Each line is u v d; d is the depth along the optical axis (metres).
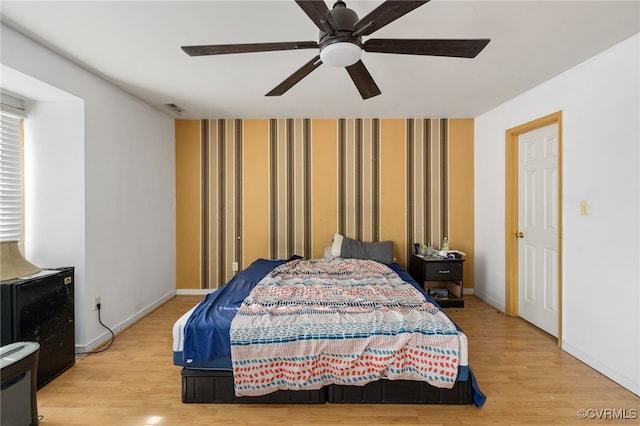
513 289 3.05
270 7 1.57
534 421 1.61
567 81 2.30
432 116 3.58
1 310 1.75
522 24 1.70
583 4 1.53
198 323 1.74
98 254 2.44
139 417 1.64
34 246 2.28
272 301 2.03
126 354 2.30
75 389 1.87
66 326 2.09
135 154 2.94
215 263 3.75
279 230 3.73
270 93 1.85
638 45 1.80
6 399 1.45
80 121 2.28
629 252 1.86
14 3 1.52
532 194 2.83
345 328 1.70
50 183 2.28
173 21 1.69
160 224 3.39
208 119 3.70
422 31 1.76
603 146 2.03
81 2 1.52
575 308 2.25
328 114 3.51
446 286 3.58
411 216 3.70
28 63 1.85
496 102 3.07
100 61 2.16
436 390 1.71
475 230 3.68
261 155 3.71
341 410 1.69
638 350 1.81
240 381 1.65
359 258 3.37
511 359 2.22
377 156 3.69
